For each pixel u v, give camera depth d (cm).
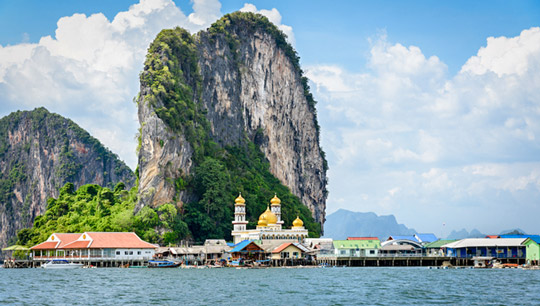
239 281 16050
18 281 16425
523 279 16400
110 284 15262
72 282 15988
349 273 19438
